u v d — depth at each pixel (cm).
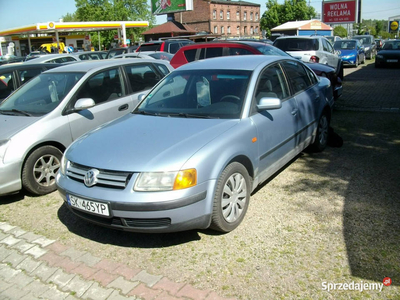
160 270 323
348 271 305
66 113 523
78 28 3697
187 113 416
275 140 438
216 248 350
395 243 338
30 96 557
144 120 417
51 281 318
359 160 553
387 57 2016
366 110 877
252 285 296
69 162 372
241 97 412
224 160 347
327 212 402
